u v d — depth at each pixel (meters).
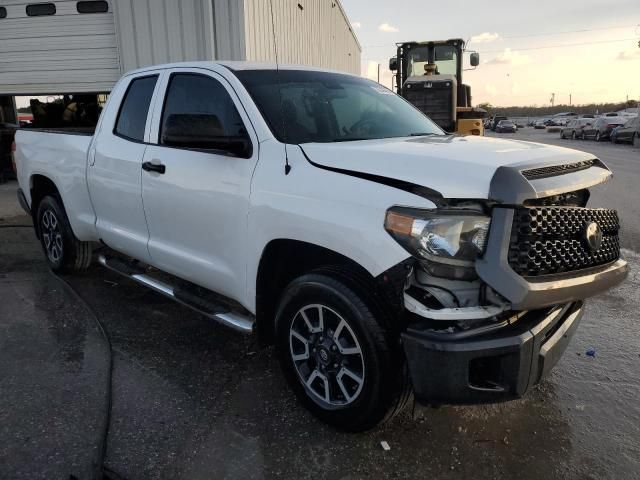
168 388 3.34
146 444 2.78
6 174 11.69
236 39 8.88
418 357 2.42
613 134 29.12
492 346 2.36
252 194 3.10
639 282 5.47
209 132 3.29
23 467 2.57
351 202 2.60
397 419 3.04
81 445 2.75
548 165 2.54
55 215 5.25
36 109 11.75
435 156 2.58
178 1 9.06
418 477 2.58
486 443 2.84
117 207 4.34
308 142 3.19
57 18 9.86
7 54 10.21
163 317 4.46
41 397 3.19
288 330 3.04
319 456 2.72
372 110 3.87
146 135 4.03
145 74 4.26
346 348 2.75
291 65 4.02
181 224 3.68
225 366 3.64
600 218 2.77
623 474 2.62
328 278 2.74
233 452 2.74
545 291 2.39
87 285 5.22
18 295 4.89
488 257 2.35
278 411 3.11
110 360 3.66
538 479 2.58
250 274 3.19
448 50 13.80
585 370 3.63
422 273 2.46
